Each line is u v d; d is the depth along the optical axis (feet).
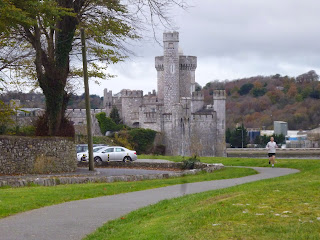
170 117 401.29
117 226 44.32
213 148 405.39
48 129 113.39
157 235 37.86
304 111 607.78
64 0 107.86
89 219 48.83
